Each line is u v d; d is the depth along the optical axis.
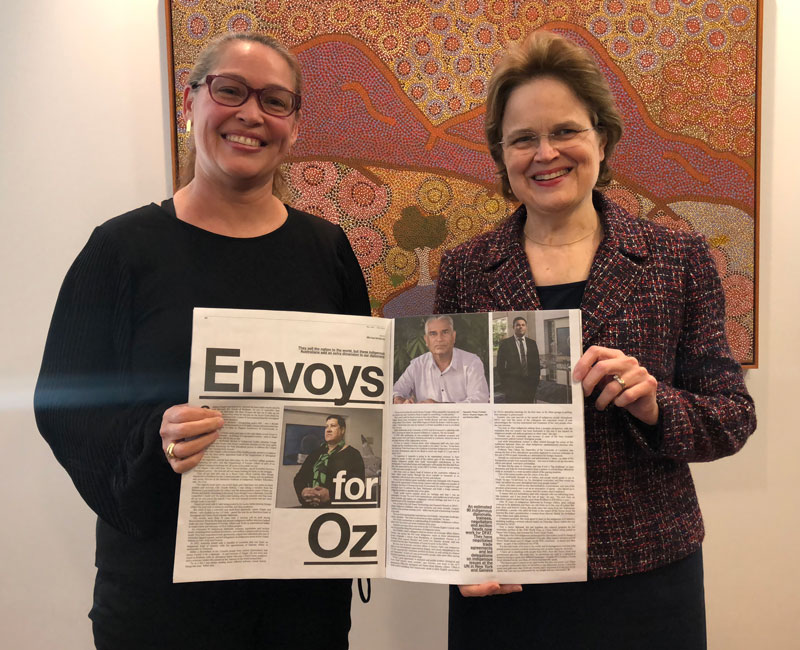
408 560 0.83
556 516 0.81
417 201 1.36
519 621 0.91
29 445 1.36
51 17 1.31
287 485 0.83
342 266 1.04
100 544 0.91
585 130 0.92
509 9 1.36
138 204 1.34
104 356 0.88
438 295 1.05
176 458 0.78
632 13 1.39
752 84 1.42
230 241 0.93
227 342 0.83
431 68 1.35
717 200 1.43
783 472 1.52
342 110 1.33
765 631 1.52
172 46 1.27
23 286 1.34
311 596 0.93
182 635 0.85
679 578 0.89
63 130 1.32
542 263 0.97
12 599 1.37
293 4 1.30
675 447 0.82
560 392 0.82
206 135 0.91
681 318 0.91
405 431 0.85
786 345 1.51
